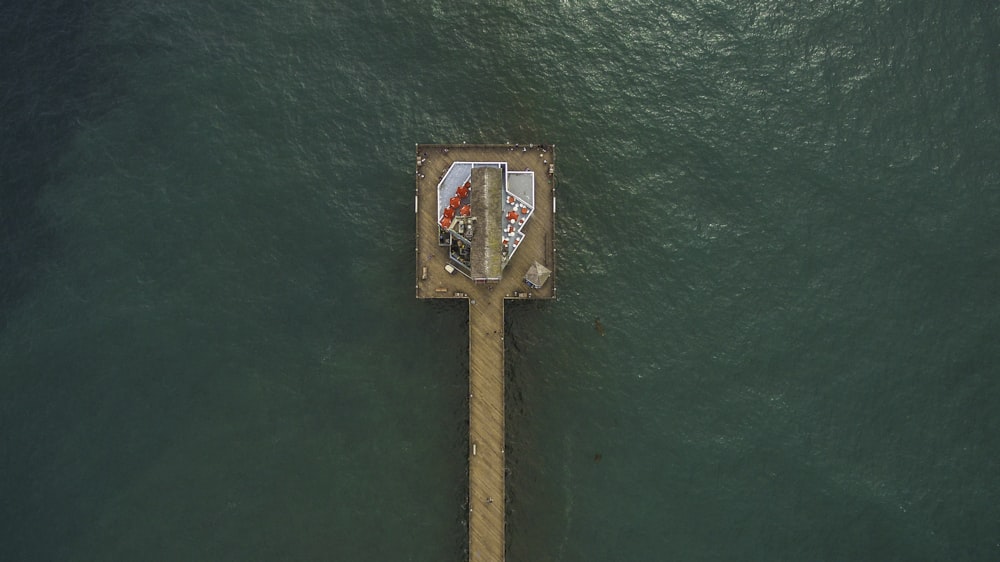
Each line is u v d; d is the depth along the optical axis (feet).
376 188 224.94
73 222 221.46
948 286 222.07
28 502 212.02
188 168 224.12
